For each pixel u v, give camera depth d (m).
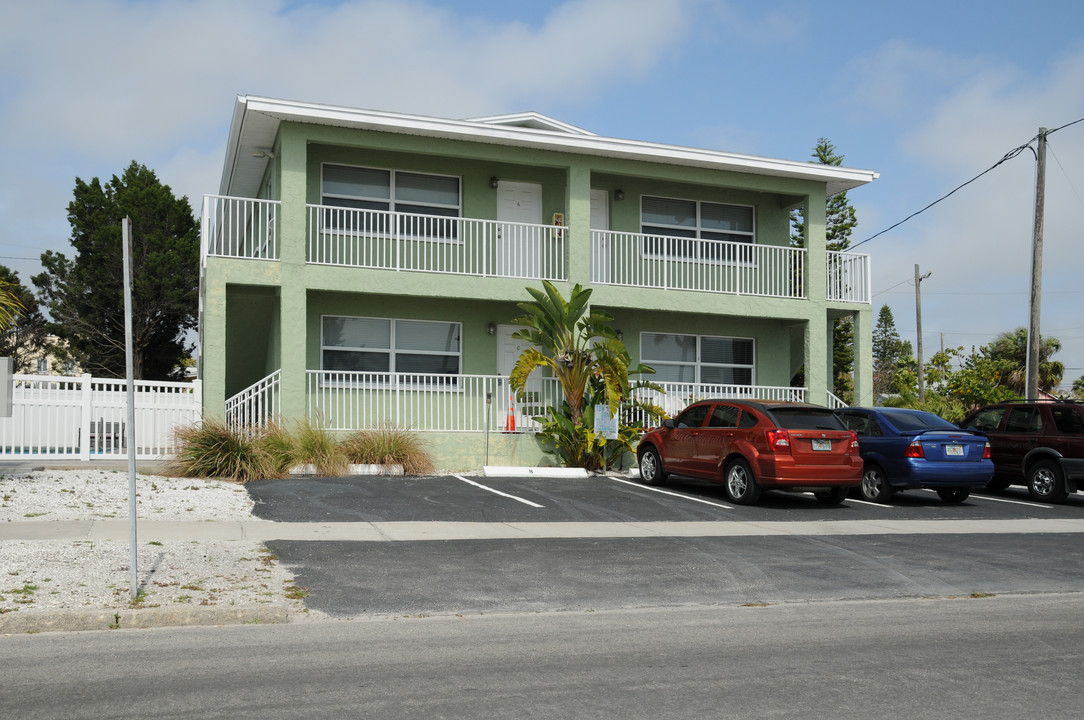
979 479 15.69
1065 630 7.54
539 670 6.13
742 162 20.55
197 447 15.18
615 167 20.06
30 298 37.88
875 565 10.34
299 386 17.36
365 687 5.68
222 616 7.54
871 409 16.56
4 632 7.09
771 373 22.89
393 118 17.91
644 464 16.86
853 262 22.23
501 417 19.78
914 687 5.82
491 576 9.27
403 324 19.84
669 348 22.12
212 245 17.31
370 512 12.69
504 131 18.72
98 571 8.62
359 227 19.45
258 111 17.11
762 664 6.35
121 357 35.81
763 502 15.30
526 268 20.31
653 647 6.82
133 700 5.36
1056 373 40.12
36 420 16.62
